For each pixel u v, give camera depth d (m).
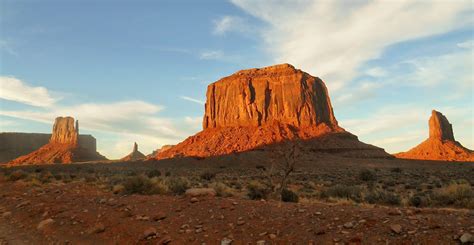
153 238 9.43
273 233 8.66
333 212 9.60
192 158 120.69
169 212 11.61
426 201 18.69
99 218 11.95
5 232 11.73
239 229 9.24
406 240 7.16
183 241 8.99
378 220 8.39
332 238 7.82
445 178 46.94
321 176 57.41
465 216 8.22
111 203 13.98
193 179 46.81
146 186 18.95
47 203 15.69
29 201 16.73
